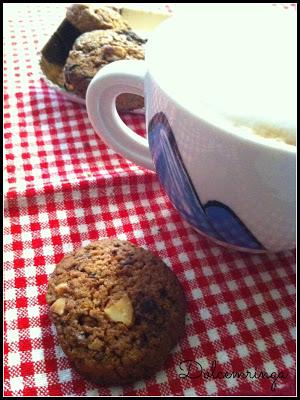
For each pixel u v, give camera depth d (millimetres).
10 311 153
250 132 125
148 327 143
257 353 152
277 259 179
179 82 135
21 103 230
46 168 201
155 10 293
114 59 233
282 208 134
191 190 144
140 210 188
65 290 151
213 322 158
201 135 127
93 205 187
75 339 140
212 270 173
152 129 148
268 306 164
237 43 145
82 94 227
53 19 287
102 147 213
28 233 175
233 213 141
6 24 277
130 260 159
